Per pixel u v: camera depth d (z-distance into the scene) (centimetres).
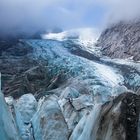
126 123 897
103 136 933
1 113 941
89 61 8875
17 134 1055
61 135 1525
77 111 1886
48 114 1592
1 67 8012
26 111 2122
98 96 2348
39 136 1644
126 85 7650
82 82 6831
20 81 6394
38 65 8125
